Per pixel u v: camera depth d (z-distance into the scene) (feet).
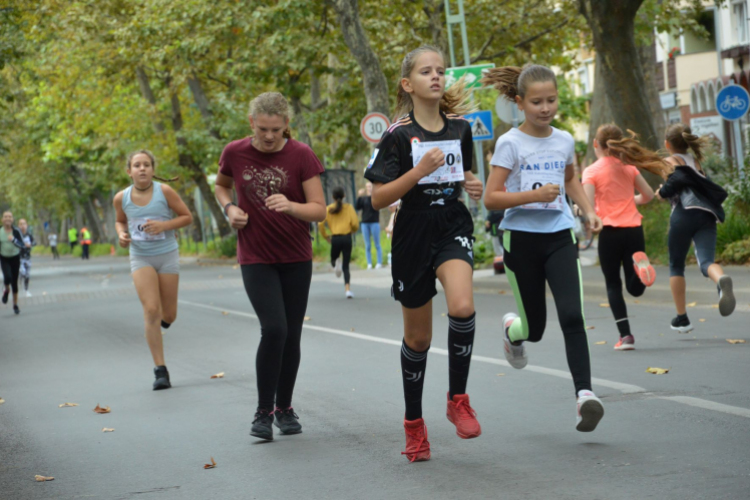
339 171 184.03
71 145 218.59
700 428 32.19
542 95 32.65
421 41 166.81
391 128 29.53
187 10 161.89
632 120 109.50
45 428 39.73
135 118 205.98
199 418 40.09
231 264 204.13
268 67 164.25
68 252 483.10
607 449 30.19
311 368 52.13
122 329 80.48
